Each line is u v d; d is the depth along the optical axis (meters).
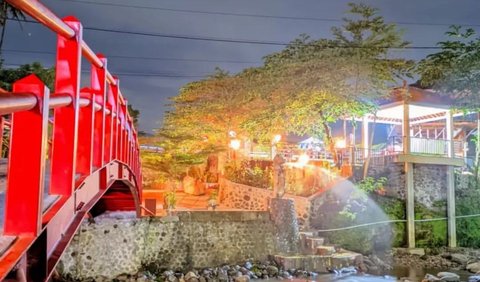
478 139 26.06
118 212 16.72
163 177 26.56
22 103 2.76
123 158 9.83
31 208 3.30
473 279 17.28
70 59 4.53
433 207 23.66
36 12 3.21
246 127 24.72
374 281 16.92
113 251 16.42
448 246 23.23
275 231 19.14
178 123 26.36
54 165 4.52
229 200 23.66
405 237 22.50
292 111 23.70
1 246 3.18
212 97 25.98
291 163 23.36
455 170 25.14
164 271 17.16
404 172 23.16
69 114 4.52
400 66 23.88
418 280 17.36
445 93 24.83
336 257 18.61
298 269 17.88
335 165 23.67
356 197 22.11
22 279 3.55
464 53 24.70
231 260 18.28
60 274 15.38
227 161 25.94
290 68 23.86
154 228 17.34
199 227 18.06
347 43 23.80
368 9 23.58
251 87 24.92
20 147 3.29
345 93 22.88
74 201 5.44
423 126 30.12
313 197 21.41
